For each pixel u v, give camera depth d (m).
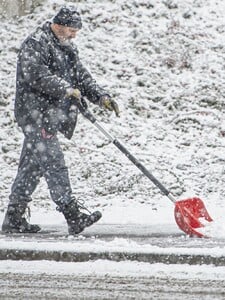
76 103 15.70
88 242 14.16
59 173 15.66
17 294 10.62
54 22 15.90
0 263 12.97
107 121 27.16
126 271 12.27
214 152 24.98
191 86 28.89
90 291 10.81
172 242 14.40
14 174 24.34
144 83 29.23
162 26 32.12
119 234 16.16
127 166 23.94
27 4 34.09
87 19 32.84
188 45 31.03
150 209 21.25
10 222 16.53
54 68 15.97
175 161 24.33
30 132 15.77
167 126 26.89
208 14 32.94
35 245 13.44
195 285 11.18
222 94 28.42
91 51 31.05
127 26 32.34
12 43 31.97
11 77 29.89
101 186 22.97
